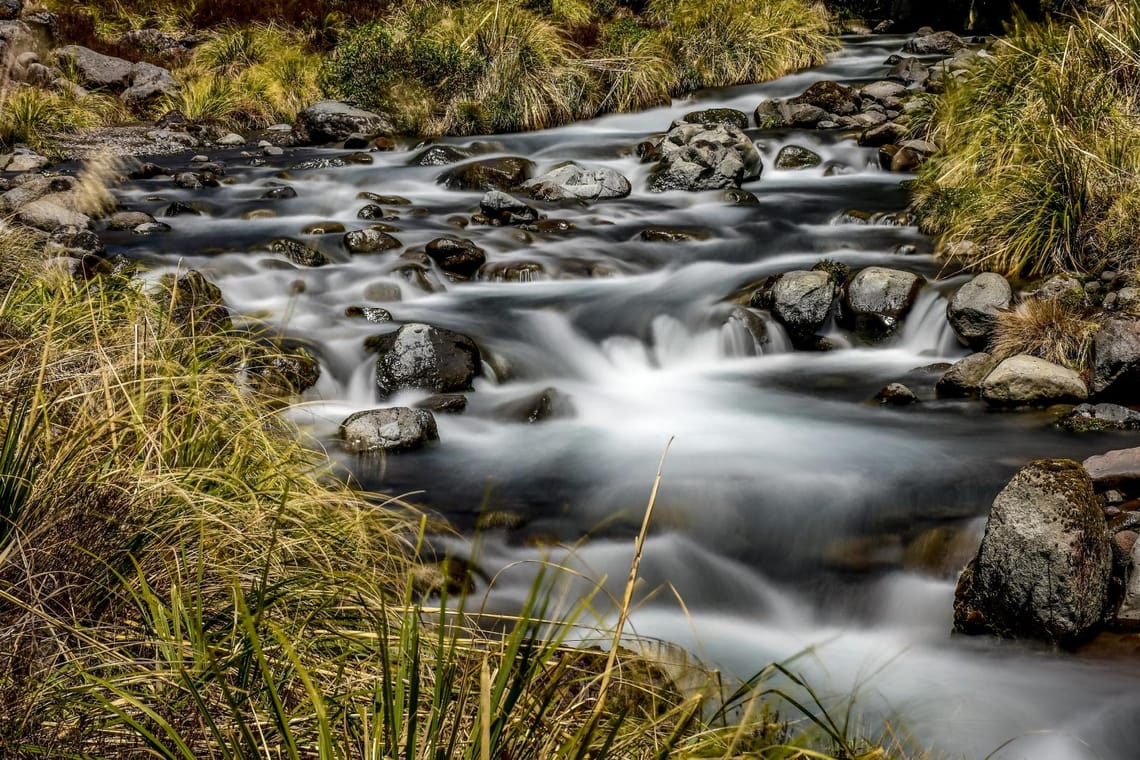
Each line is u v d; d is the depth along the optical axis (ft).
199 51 62.54
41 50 56.13
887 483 17.87
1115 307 22.74
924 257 29.07
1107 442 18.88
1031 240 26.16
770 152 44.14
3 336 14.39
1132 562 14.01
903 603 15.16
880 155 41.27
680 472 18.61
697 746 8.38
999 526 13.79
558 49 55.47
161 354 13.71
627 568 15.81
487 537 16.31
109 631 9.16
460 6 59.31
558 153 45.34
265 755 7.63
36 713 8.04
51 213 31.94
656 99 55.36
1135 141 26.71
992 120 32.04
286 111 56.24
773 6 64.18
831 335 25.90
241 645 8.87
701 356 25.84
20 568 9.27
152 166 43.37
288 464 13.04
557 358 25.11
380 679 8.89
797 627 14.94
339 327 25.23
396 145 48.70
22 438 10.52
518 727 7.50
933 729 11.96
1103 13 30.78
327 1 67.36
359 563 11.33
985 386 21.07
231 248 30.96
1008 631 13.76
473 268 30.22
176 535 10.28
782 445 19.86
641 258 31.65
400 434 19.49
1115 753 11.69
